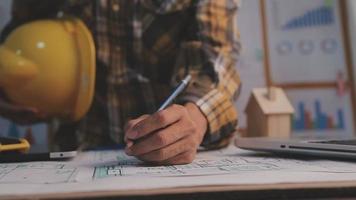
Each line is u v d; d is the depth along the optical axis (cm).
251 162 33
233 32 64
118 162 37
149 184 22
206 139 45
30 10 78
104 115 75
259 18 106
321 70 106
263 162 33
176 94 44
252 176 24
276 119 69
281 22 106
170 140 34
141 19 71
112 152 52
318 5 108
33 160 40
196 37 62
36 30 58
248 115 76
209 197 20
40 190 22
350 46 107
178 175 25
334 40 107
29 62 54
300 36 106
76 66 55
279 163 32
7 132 95
